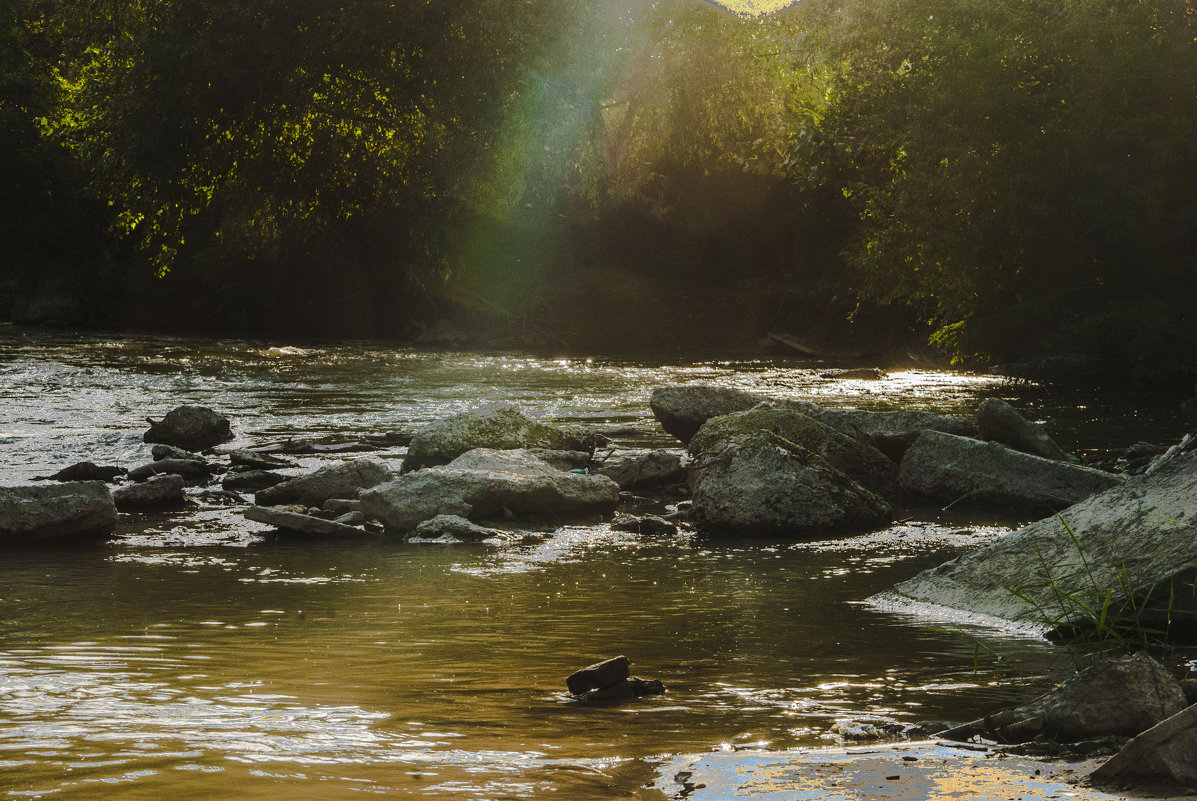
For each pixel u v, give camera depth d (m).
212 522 9.73
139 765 3.60
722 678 4.92
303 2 36.34
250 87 36.28
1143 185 28.28
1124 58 27.66
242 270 53.03
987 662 5.21
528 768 3.62
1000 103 28.33
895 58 29.92
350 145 39.34
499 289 51.03
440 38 36.06
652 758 3.74
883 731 4.09
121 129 37.47
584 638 5.71
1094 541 6.21
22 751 3.75
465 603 6.59
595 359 37.97
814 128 34.75
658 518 9.62
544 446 12.45
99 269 56.47
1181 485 6.21
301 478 10.68
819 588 7.12
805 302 46.31
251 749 3.80
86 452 13.82
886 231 31.27
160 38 35.97
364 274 51.97
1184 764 3.26
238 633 5.76
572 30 36.56
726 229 50.47
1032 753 3.70
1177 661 5.13
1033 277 30.16
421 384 25.55
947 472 11.08
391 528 9.46
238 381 25.69
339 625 5.97
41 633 5.72
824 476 9.84
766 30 38.56
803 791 3.26
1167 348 27.59
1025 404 22.23
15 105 54.47
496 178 37.75
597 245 52.88
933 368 34.59
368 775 3.53
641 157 42.91
